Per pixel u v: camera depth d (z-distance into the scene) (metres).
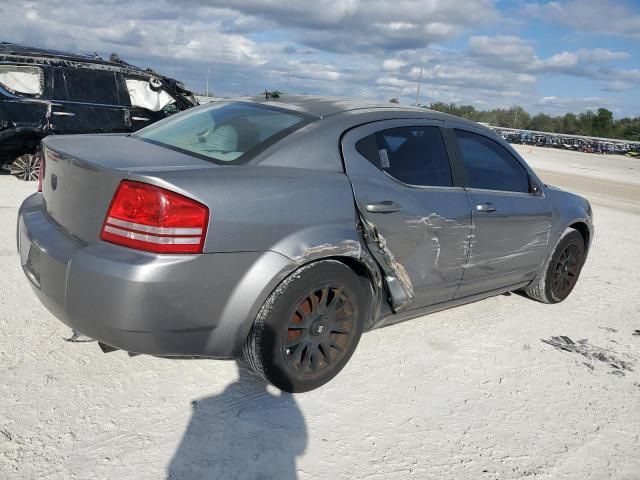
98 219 2.47
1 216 6.03
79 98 8.55
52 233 2.69
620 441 2.83
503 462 2.57
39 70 8.20
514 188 4.14
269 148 2.85
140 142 3.20
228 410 2.74
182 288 2.38
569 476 2.53
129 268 2.31
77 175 2.57
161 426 2.56
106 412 2.62
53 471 2.22
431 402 3.01
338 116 3.18
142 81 9.62
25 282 4.13
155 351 2.49
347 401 2.93
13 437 2.38
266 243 2.59
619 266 6.44
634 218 10.55
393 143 3.32
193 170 2.50
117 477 2.23
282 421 2.70
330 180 2.90
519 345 3.86
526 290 4.72
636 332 4.36
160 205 2.34
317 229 2.76
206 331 2.52
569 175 20.50
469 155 3.80
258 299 2.59
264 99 3.62
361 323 3.09
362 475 2.38
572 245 4.72
